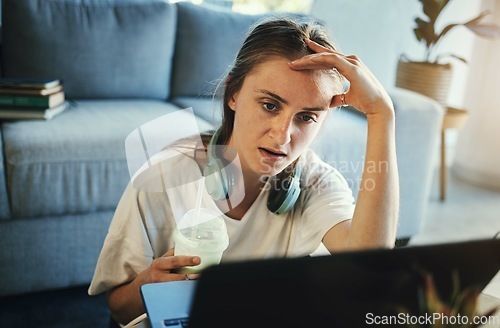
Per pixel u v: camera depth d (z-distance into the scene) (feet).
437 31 11.27
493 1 10.17
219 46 8.36
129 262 3.01
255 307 1.63
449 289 1.83
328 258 1.64
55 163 5.69
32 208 5.70
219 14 8.50
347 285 1.69
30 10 7.34
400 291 1.77
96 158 5.83
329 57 2.77
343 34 10.77
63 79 7.57
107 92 7.84
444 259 1.78
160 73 8.13
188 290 2.31
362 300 1.73
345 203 3.21
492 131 10.25
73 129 6.17
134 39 7.82
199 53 8.29
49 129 6.12
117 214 3.07
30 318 5.64
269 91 2.72
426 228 8.34
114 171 5.91
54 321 5.64
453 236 8.14
